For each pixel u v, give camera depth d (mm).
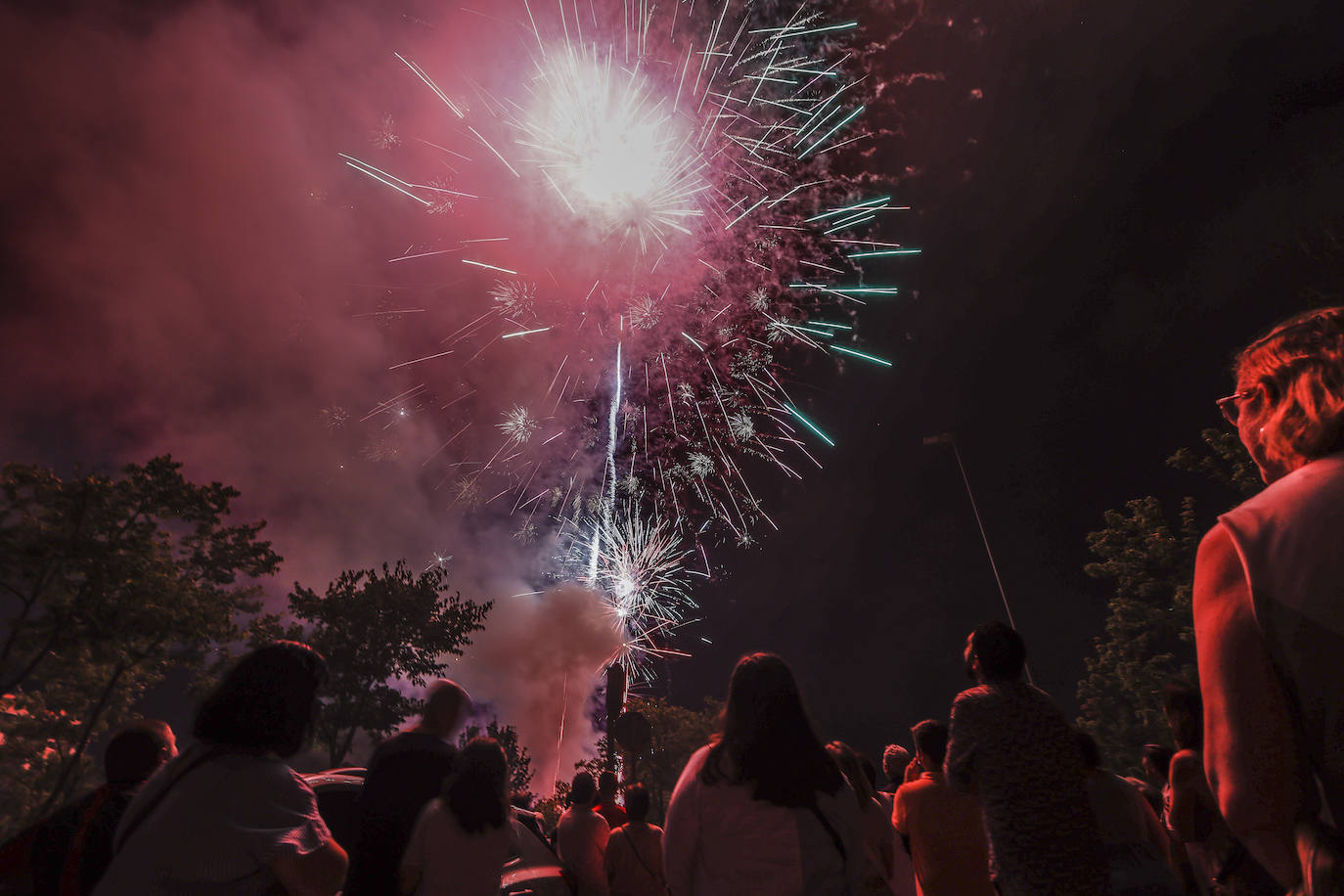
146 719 3016
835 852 2227
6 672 17109
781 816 2207
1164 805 4359
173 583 18781
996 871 2758
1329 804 1028
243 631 20984
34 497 17406
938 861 3385
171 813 1978
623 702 10086
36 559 17078
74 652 17906
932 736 3652
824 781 2301
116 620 17609
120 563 17703
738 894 2178
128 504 18531
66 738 19625
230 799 2006
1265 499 1209
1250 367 1419
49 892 2482
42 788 19797
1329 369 1262
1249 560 1141
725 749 2340
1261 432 1364
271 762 2133
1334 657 1034
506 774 3287
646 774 34250
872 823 2695
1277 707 1089
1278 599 1096
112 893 1906
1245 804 1083
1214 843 2971
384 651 25047
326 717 24156
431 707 3730
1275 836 1061
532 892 3656
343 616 24906
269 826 2014
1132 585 26469
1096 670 26734
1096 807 3061
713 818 2264
